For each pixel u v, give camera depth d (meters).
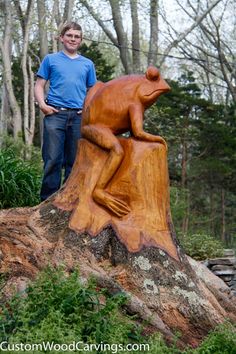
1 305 4.80
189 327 5.48
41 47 18.12
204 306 5.62
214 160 27.80
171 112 24.94
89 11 19.20
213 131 27.92
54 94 7.11
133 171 5.86
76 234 5.67
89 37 22.06
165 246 5.79
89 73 7.29
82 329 4.55
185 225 22.75
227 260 10.49
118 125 6.00
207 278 6.69
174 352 4.81
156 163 5.92
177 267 5.75
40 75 7.17
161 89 6.02
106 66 25.52
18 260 5.36
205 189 29.44
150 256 5.69
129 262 5.64
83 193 5.86
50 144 7.00
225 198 30.84
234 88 26.28
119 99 5.99
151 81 6.04
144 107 6.07
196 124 27.86
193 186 29.03
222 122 29.41
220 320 5.59
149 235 5.77
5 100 19.16
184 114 27.77
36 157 12.98
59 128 7.03
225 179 29.05
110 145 5.87
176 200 16.55
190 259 6.78
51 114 7.03
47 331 4.27
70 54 7.25
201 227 26.97
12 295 4.89
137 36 20.94
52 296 4.62
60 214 5.83
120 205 5.82
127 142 5.96
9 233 5.56
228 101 32.19
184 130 26.19
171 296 5.58
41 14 17.70
